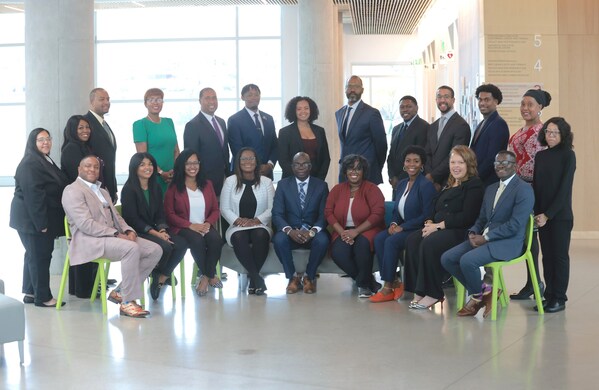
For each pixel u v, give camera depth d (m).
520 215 5.99
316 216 7.39
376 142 8.11
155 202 7.00
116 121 21.47
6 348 5.23
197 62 21.12
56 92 8.57
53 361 4.90
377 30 21.05
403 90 22.33
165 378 4.50
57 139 8.60
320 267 7.35
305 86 14.64
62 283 6.56
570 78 10.37
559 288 6.29
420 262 6.46
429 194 6.85
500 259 5.98
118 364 4.82
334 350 5.12
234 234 7.21
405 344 5.26
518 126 10.04
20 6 18.16
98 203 6.52
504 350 5.06
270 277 8.18
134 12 21.11
